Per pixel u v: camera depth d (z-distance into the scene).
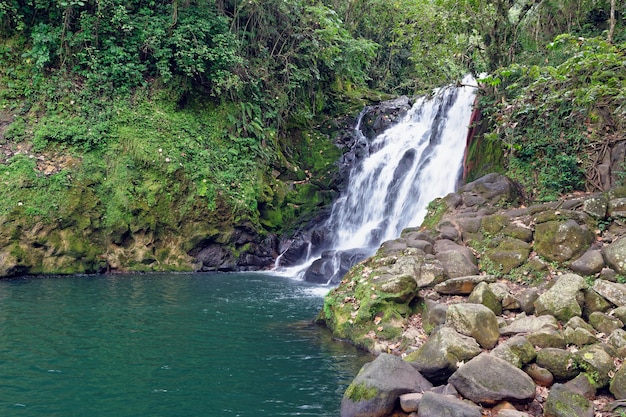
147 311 9.70
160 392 5.95
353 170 18.50
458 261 8.41
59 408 5.44
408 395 5.26
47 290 11.23
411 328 7.47
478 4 12.94
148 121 15.37
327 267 13.88
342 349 7.63
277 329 8.74
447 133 16.38
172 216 14.94
